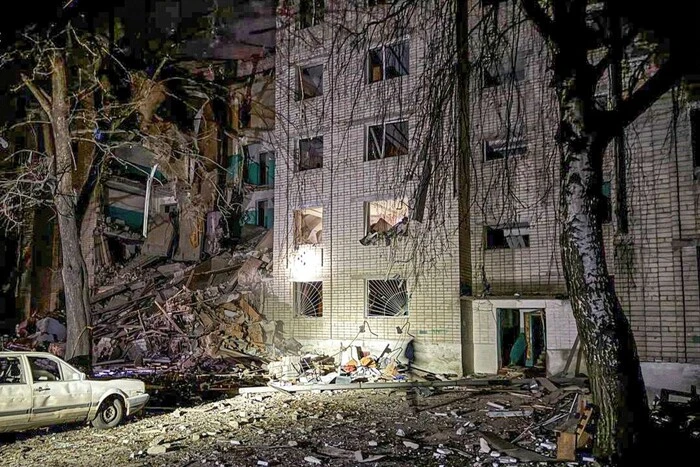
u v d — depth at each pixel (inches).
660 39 623.8
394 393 656.4
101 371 783.7
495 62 454.3
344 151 915.4
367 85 898.7
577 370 722.8
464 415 514.0
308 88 1003.3
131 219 1301.7
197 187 1256.8
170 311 997.2
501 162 787.4
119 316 1032.2
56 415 429.7
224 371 816.3
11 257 1141.1
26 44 972.6
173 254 1283.2
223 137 1328.7
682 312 618.2
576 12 359.9
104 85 1076.5
